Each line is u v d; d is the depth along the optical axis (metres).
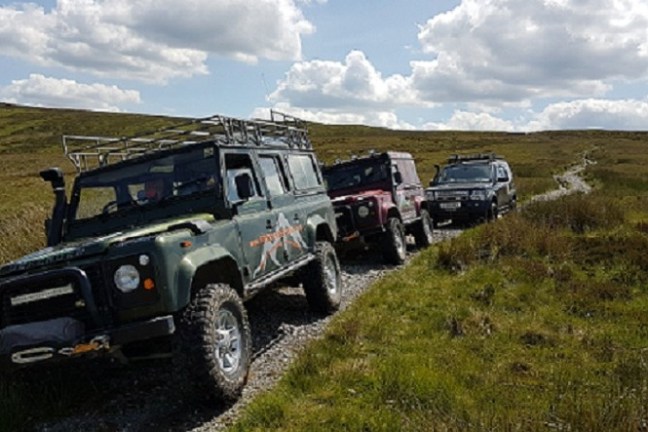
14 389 4.96
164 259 4.45
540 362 5.40
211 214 5.70
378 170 12.18
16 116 131.50
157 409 4.90
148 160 6.10
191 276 4.64
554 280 8.28
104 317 4.43
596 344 5.84
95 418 4.79
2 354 4.31
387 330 6.42
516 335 6.11
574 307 7.07
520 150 87.69
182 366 4.51
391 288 8.54
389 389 4.66
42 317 4.50
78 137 6.75
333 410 4.37
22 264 4.64
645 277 8.22
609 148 92.75
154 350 5.08
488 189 15.98
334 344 5.95
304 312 7.80
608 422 3.82
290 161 7.91
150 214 5.88
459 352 5.63
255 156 6.76
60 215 6.14
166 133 7.81
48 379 5.27
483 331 6.28
